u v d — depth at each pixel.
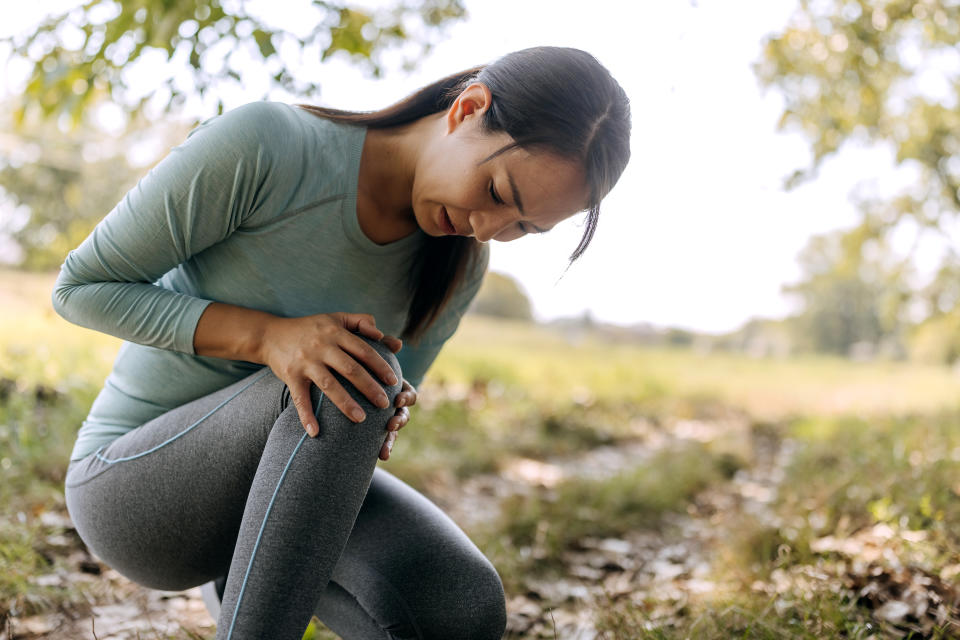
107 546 1.51
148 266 1.39
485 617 1.45
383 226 1.51
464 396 7.51
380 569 1.46
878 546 2.70
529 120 1.29
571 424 7.13
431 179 1.40
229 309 1.39
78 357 5.24
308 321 1.33
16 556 2.36
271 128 1.38
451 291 1.64
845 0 6.02
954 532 2.72
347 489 1.24
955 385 13.98
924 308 8.96
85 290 1.38
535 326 26.45
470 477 4.80
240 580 1.20
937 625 2.02
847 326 31.28
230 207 1.38
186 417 1.42
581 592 2.75
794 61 6.30
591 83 1.32
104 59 3.46
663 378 12.15
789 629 1.99
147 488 1.42
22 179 14.13
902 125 7.27
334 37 3.68
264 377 1.37
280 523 1.20
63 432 3.69
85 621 2.16
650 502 4.18
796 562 2.71
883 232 8.16
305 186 1.43
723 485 5.07
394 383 1.30
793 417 9.15
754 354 29.36
